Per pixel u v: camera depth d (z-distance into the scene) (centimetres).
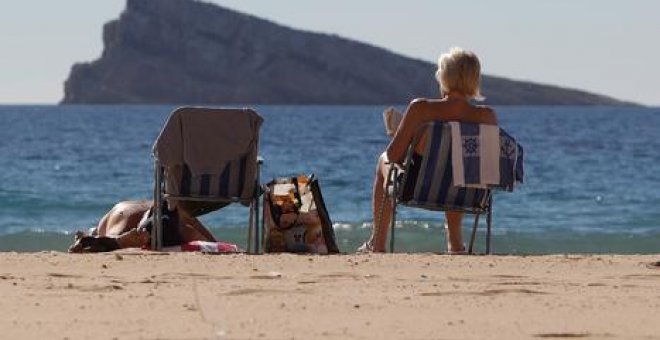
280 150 8988
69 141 10750
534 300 1343
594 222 3794
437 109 2003
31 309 1228
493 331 1131
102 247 2025
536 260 1814
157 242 2022
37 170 6494
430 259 1794
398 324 1159
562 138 11956
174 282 1469
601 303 1323
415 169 2002
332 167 6812
